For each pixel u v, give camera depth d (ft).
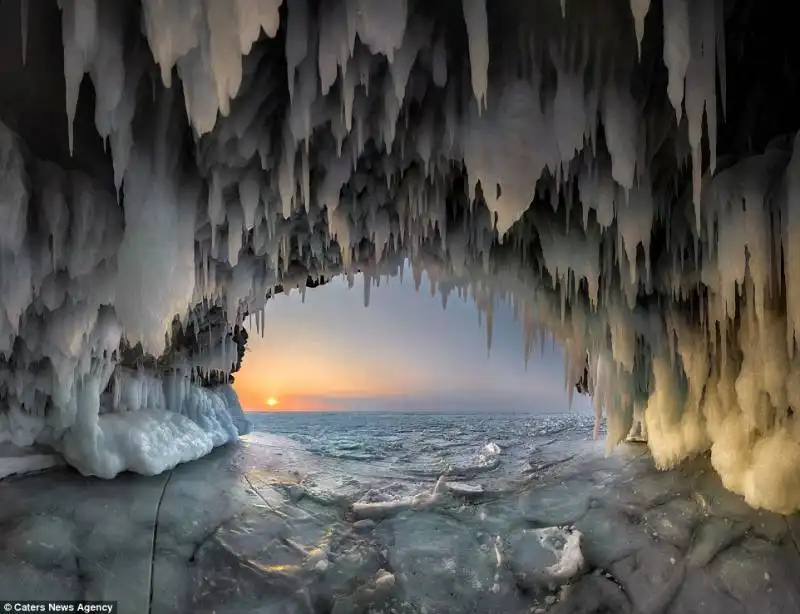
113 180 14.87
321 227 20.35
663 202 16.57
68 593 15.02
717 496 19.24
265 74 12.51
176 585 16.02
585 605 16.15
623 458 24.97
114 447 21.67
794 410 16.60
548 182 16.65
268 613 15.62
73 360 19.02
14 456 20.33
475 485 24.23
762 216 13.65
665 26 10.18
